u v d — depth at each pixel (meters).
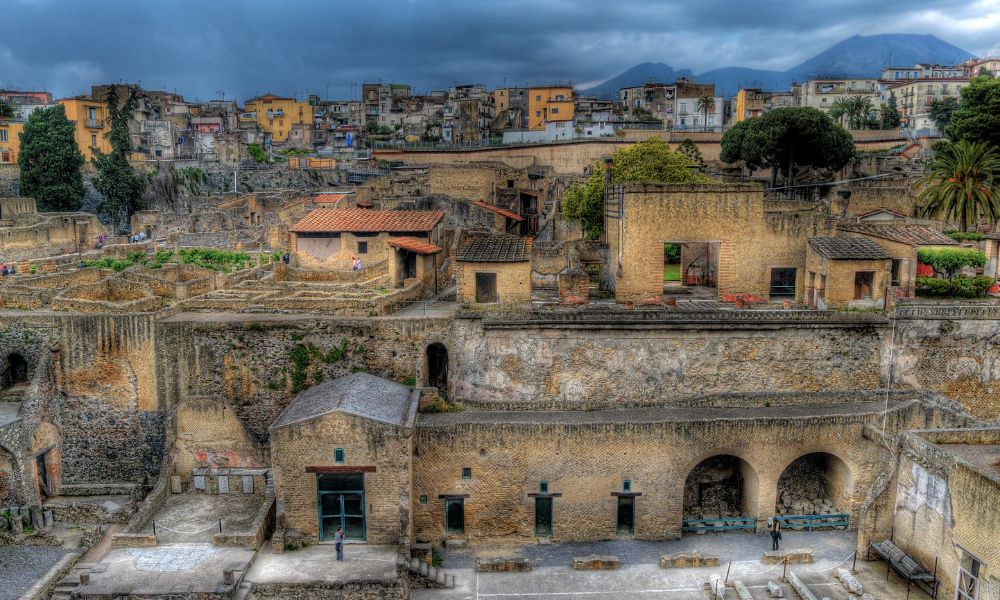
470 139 143.50
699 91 149.38
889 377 44.72
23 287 46.09
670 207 49.22
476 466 37.81
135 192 97.31
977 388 45.12
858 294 46.66
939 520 31.47
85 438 42.97
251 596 32.03
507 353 43.72
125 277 49.59
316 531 35.91
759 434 38.09
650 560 36.53
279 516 35.66
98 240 80.69
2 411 40.44
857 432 38.38
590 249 58.16
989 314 44.22
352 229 57.31
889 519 34.97
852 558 35.84
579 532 38.34
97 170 103.81
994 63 172.00
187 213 95.25
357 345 43.28
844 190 64.06
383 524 35.78
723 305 47.78
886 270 45.75
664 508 38.22
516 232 85.00
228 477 40.56
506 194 93.50
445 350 44.72
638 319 43.31
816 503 40.94
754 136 82.62
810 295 48.59
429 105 164.38
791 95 155.12
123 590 31.38
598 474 37.94
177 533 36.41
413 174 103.44
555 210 83.19
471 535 38.31
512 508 38.16
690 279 58.06
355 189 98.94
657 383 43.94
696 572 35.38
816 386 44.47
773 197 73.31
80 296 46.00
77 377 42.56
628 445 37.72
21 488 39.25
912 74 177.00
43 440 41.16
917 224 57.31
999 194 57.03
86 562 33.88
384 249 57.09
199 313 45.19
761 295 50.31
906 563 33.06
